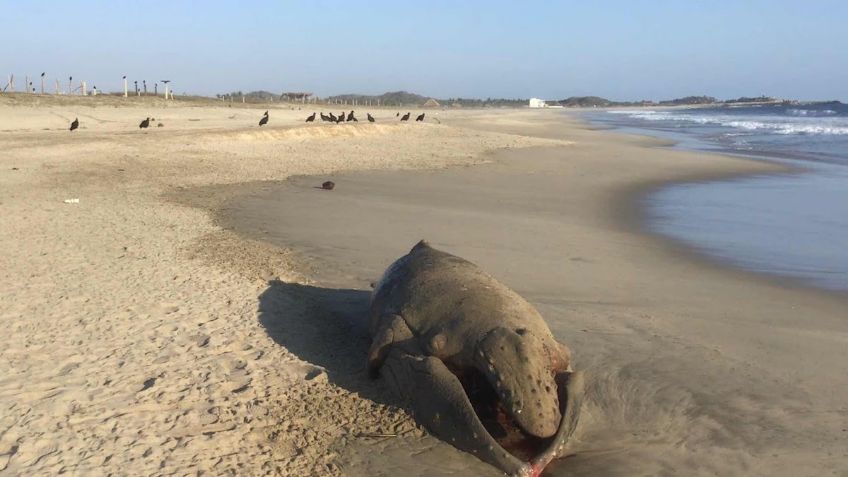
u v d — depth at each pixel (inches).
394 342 241.0
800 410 244.1
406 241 490.9
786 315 355.9
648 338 308.3
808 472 205.9
